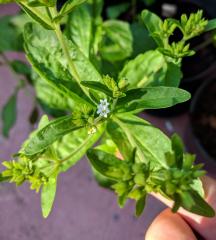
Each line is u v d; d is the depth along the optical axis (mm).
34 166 123
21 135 248
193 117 218
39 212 234
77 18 159
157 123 245
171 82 135
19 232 232
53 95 162
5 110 217
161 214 161
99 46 162
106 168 112
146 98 123
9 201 236
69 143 146
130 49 172
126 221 229
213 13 232
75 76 131
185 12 225
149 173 108
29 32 137
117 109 126
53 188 126
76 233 229
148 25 138
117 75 163
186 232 155
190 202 103
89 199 234
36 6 118
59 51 136
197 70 226
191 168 107
